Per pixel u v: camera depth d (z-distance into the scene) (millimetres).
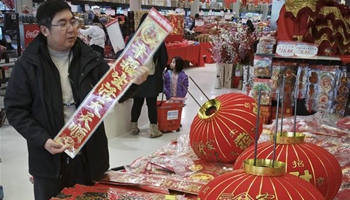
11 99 1643
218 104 1806
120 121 4781
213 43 8352
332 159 1300
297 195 908
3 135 4762
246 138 1700
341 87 2811
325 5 2889
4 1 8086
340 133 2258
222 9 23641
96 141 1743
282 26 2877
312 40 2818
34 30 7168
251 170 971
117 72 1494
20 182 3340
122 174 1744
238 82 8156
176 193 1509
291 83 2816
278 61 2916
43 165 1692
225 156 1745
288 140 1295
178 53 10602
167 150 2127
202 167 1790
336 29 2846
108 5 13914
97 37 6570
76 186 1549
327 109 2809
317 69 2832
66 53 1722
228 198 917
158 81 4562
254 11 24984
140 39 1470
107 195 1453
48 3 1599
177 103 4953
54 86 1674
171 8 18594
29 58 1629
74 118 1534
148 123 5418
